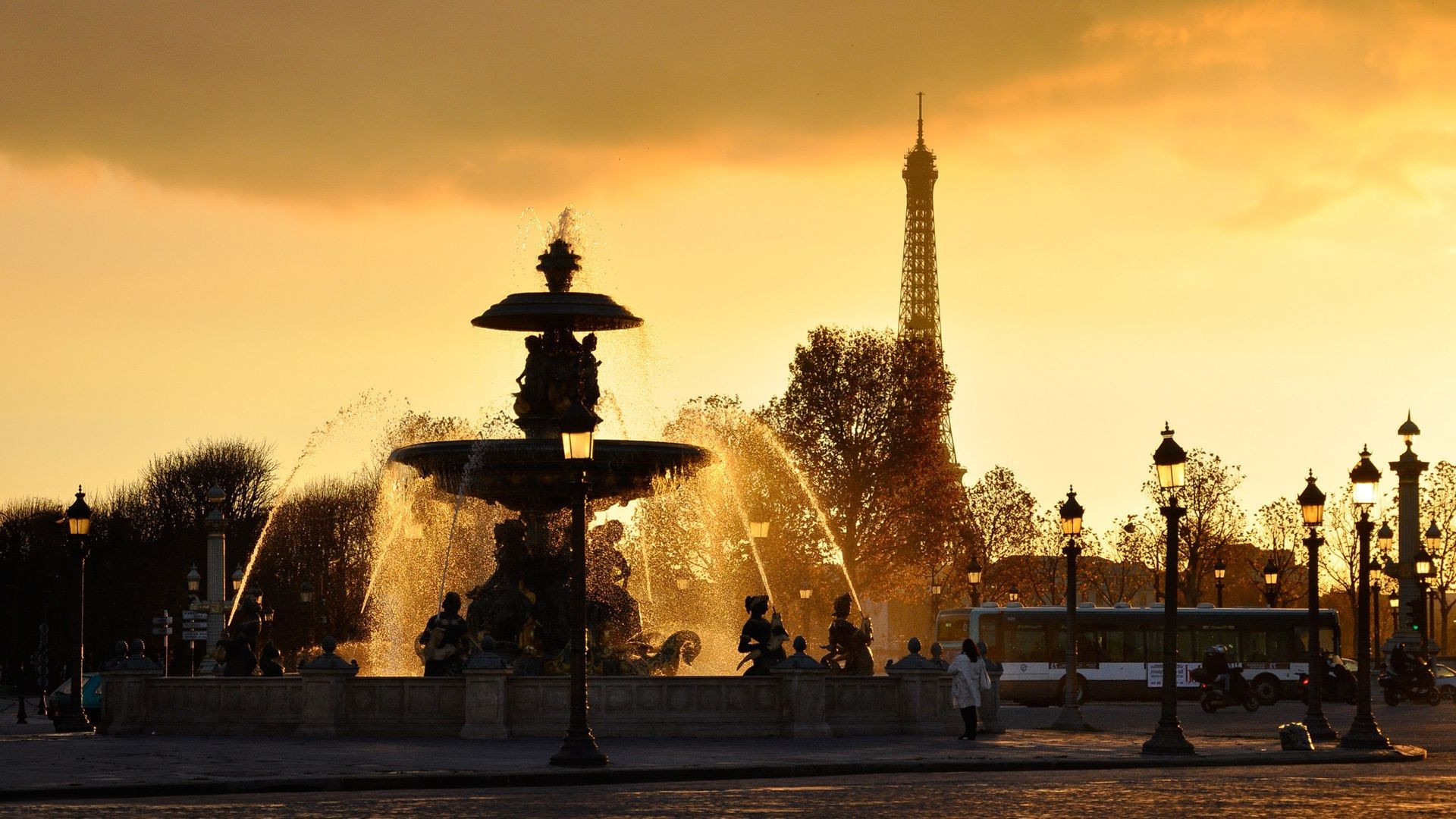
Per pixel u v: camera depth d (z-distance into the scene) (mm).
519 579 40344
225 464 116125
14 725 53656
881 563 83938
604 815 21938
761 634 39312
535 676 35438
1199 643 71500
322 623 108312
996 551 122312
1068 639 45156
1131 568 136000
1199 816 22438
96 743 34344
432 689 35719
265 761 29188
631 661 40500
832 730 36750
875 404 84812
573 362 40812
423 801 23875
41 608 115812
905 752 33031
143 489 120438
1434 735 46344
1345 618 157500
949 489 84812
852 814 22344
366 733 35750
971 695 37188
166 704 37750
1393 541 128875
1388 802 24609
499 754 31031
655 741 34906
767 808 22969
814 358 85500
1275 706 70812
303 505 113125
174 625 91062
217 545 64812
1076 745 36656
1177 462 34031
